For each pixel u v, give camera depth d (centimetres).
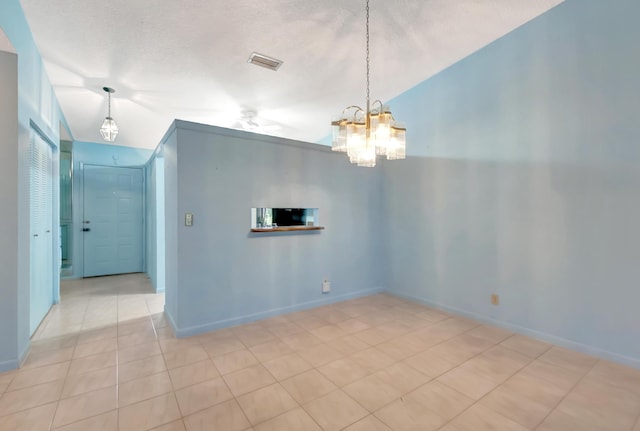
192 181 290
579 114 253
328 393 200
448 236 357
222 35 266
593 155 246
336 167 393
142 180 589
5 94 218
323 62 319
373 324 319
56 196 387
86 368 228
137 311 359
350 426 170
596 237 246
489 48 314
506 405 188
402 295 413
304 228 359
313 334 294
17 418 173
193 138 290
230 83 349
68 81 331
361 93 395
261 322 324
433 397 196
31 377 215
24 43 233
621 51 230
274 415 178
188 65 308
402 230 413
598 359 243
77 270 534
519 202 294
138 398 193
